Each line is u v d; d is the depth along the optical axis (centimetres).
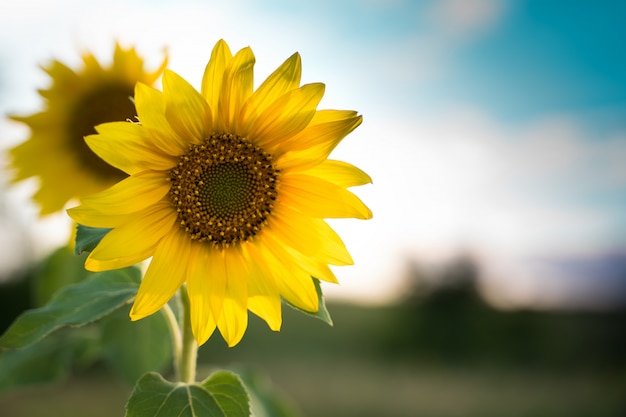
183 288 52
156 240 49
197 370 65
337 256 50
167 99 47
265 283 50
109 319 63
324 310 49
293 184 51
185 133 49
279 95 49
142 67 71
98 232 49
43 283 68
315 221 50
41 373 64
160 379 50
